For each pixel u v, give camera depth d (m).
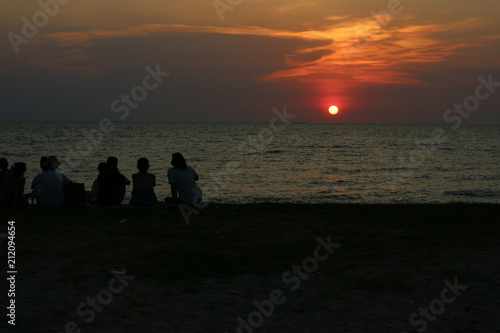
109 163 12.78
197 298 5.99
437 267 7.35
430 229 10.27
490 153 67.94
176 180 12.62
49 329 4.95
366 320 5.31
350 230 10.13
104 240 8.98
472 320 5.29
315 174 39.53
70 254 7.93
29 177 32.97
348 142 103.44
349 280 6.74
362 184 32.59
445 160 55.56
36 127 195.38
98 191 12.79
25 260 7.54
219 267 7.21
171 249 8.32
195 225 10.60
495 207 13.80
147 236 9.37
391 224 10.84
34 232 9.59
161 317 5.36
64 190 13.37
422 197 26.33
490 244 8.83
